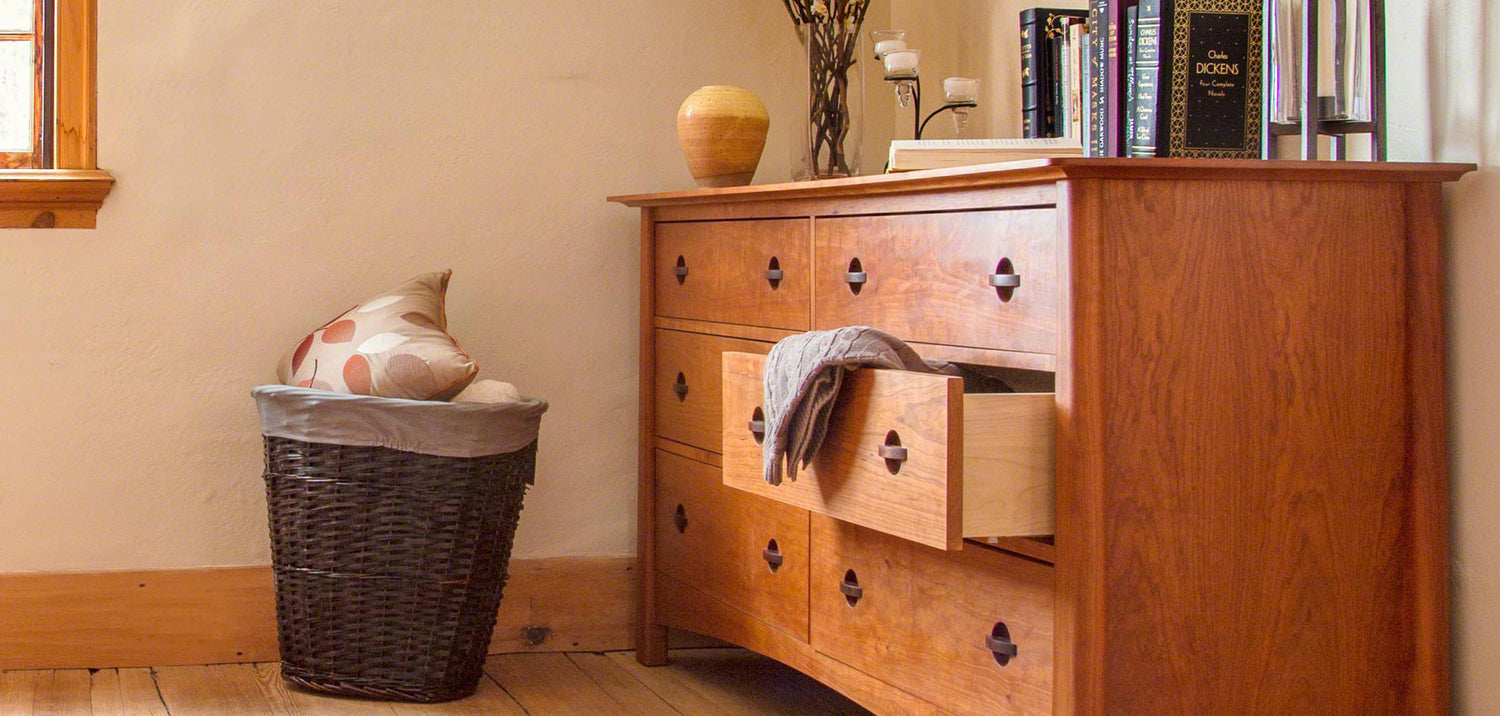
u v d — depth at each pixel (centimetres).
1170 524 155
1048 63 219
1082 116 194
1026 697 162
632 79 278
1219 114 177
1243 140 178
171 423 259
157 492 258
